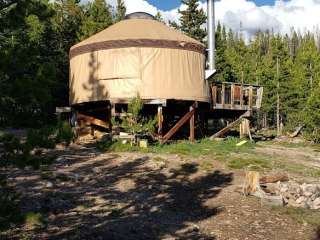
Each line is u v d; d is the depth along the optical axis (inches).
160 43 811.4
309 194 518.3
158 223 411.8
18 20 233.5
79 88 856.9
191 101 851.4
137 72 804.0
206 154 729.0
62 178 526.9
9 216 216.2
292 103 1759.4
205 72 885.8
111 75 813.9
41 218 225.1
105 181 542.6
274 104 1818.4
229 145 857.5
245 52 2470.5
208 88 900.6
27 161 209.2
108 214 426.3
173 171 606.2
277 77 1766.7
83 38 1318.9
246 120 997.8
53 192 471.5
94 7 1406.3
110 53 816.9
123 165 621.9
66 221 395.2
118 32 836.6
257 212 458.0
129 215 430.0
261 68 2057.1
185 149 744.3
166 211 450.3
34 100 204.8
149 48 807.1
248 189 517.3
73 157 653.3
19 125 208.1
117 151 713.6
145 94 804.6
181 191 523.5
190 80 837.8
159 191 517.7
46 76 211.8
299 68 1891.0
